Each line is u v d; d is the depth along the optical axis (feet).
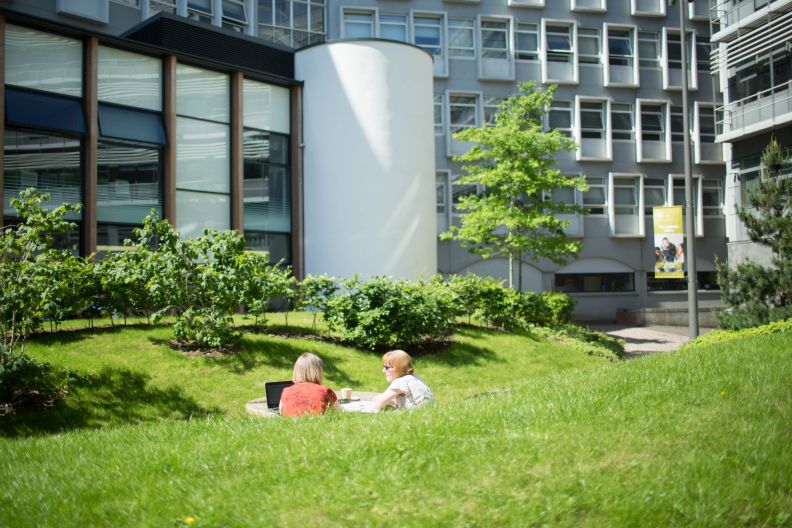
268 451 17.78
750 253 88.74
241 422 22.49
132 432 22.36
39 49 58.49
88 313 45.29
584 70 120.88
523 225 82.99
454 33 115.14
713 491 14.08
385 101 78.84
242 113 73.10
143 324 46.14
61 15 80.23
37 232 35.29
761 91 90.07
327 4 109.29
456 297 59.11
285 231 78.23
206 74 71.26
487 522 13.03
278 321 55.83
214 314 41.39
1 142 54.70
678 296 123.24
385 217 78.07
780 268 58.54
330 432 19.19
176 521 13.64
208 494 15.07
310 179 78.89
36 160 57.93
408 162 79.77
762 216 60.80
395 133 79.10
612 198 119.85
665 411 20.61
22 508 14.94
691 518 13.12
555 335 66.95
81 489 15.96
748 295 59.36
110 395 34.68
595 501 13.75
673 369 27.68
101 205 62.34
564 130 120.06
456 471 15.55
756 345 33.91
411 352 52.06
